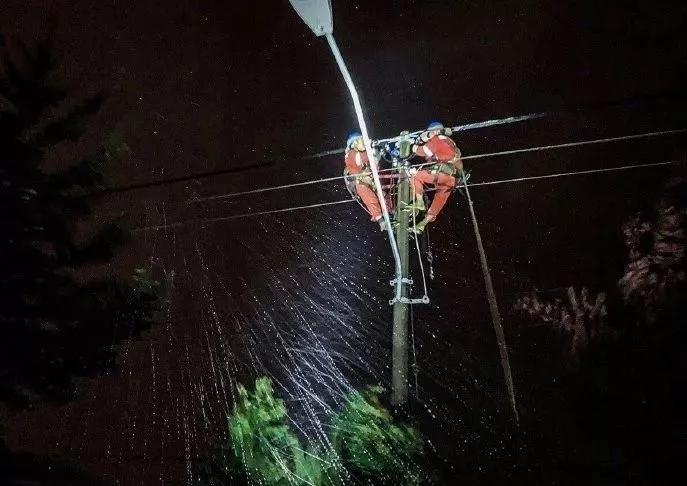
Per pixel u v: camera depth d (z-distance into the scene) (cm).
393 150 737
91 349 859
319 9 429
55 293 827
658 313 830
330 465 749
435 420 812
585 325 915
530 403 841
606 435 743
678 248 867
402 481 714
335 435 789
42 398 829
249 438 806
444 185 723
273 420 823
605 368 840
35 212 804
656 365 790
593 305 957
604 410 779
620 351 847
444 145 720
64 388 848
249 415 830
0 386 796
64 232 827
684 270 848
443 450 760
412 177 711
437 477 717
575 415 793
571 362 890
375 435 762
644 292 867
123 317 892
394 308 689
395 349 695
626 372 809
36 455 919
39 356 816
